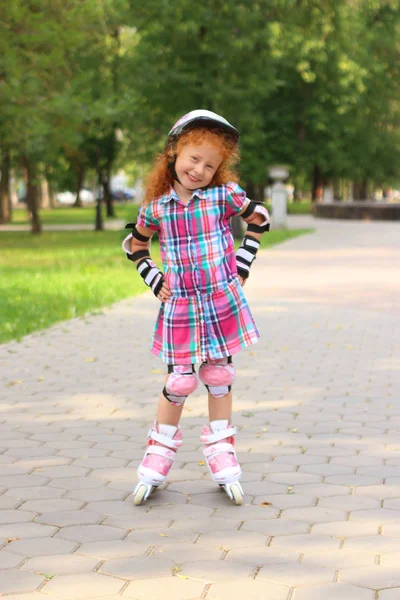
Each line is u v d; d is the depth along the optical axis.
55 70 22.58
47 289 13.55
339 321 10.41
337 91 43.94
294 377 7.22
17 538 3.68
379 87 47.25
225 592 3.16
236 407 6.14
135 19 26.73
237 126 28.38
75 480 4.48
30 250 22.73
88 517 3.95
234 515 3.98
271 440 5.26
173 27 25.86
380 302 12.12
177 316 4.04
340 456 4.92
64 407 6.14
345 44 37.34
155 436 4.18
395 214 39.72
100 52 28.33
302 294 12.99
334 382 7.01
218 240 4.01
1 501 4.16
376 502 4.15
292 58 36.16
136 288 13.75
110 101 23.67
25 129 23.62
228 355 4.08
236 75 27.47
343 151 48.09
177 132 3.92
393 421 5.75
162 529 3.80
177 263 4.00
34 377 7.23
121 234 27.92
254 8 26.86
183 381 4.08
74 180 67.12
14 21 20.84
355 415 5.91
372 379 7.13
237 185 4.07
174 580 3.26
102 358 8.09
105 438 5.31
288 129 44.34
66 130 23.45
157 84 26.86
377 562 3.43
